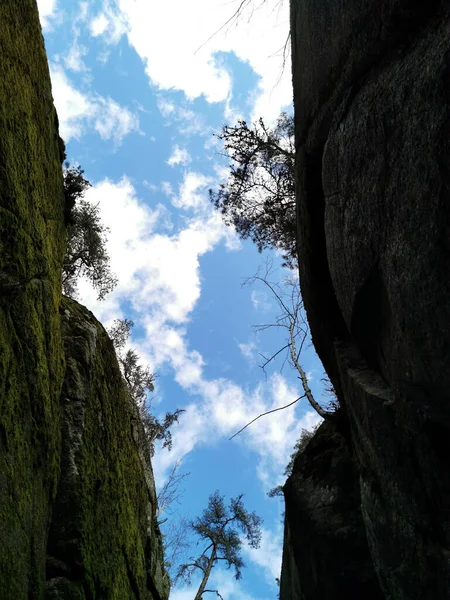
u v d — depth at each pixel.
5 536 3.16
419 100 2.84
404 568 3.85
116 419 6.88
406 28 3.11
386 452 3.93
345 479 5.77
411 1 2.95
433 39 2.83
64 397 5.43
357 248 3.84
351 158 3.80
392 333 3.71
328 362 5.91
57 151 6.13
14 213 3.96
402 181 3.07
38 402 4.09
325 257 5.41
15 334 3.76
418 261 2.98
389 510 4.04
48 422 4.36
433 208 2.77
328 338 5.63
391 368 3.82
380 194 3.37
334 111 4.23
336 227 4.27
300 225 5.64
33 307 4.27
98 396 6.26
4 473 3.27
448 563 3.31
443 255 2.76
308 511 5.85
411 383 3.43
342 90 4.00
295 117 5.48
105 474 5.83
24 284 4.11
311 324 5.92
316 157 5.05
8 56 4.38
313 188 5.27
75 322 6.30
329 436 6.65
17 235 3.99
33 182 4.71
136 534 6.73
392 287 3.37
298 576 6.21
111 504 5.84
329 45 4.20
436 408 3.25
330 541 5.43
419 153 2.85
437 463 3.34
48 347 4.68
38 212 4.76
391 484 3.95
